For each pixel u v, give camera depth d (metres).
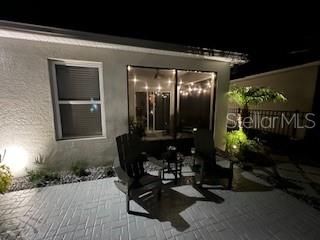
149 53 4.07
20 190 2.99
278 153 5.14
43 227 2.12
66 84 3.72
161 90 8.09
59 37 2.93
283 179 3.51
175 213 2.42
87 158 3.90
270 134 6.46
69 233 2.03
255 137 5.77
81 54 3.56
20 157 3.40
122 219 2.29
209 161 3.51
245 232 2.08
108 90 3.89
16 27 2.56
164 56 4.22
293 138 5.82
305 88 5.71
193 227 2.16
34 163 3.51
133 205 2.59
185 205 2.61
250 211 2.48
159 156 4.79
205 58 4.50
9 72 3.16
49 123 3.55
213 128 5.13
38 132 3.48
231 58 4.38
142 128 6.04
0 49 3.07
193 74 5.99
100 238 1.97
